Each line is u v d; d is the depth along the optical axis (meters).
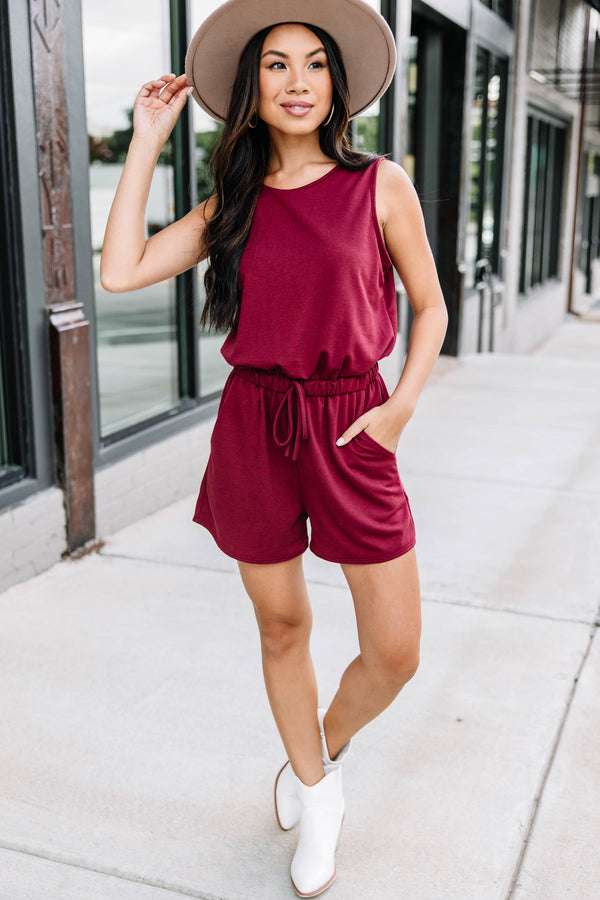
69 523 3.48
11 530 3.20
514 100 9.91
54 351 3.30
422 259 1.67
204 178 4.32
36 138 3.13
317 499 1.64
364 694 1.77
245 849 1.97
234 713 2.49
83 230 3.45
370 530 1.64
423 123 7.76
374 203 1.59
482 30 8.08
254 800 2.13
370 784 2.18
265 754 2.31
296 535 1.71
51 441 3.39
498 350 10.15
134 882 1.87
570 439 5.33
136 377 4.05
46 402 3.33
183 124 4.11
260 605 1.76
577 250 16.88
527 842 1.98
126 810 2.09
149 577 3.38
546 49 11.42
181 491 4.26
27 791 2.16
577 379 7.16
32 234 3.16
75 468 3.47
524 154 11.47
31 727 2.42
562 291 15.24
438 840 1.99
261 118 1.62
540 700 2.55
